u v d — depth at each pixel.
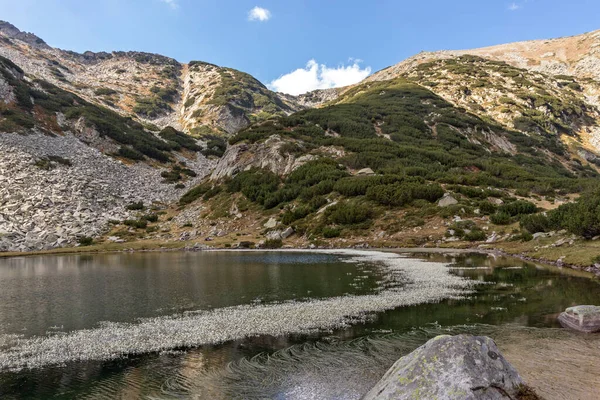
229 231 73.25
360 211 65.12
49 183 85.06
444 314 19.44
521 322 17.61
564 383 10.76
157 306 23.45
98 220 78.50
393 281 29.64
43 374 13.14
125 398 11.26
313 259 46.22
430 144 109.81
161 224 80.94
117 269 40.94
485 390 8.51
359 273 34.16
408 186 68.31
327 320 18.95
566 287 25.23
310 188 77.25
